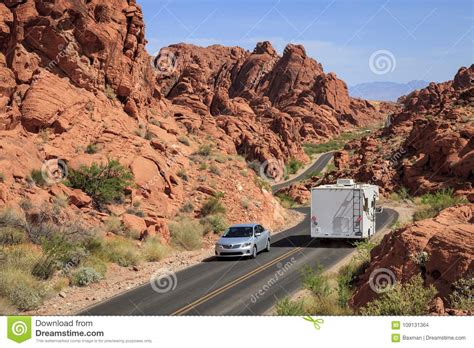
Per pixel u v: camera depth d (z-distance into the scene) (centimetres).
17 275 1480
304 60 17438
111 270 1914
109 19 3525
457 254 1039
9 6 3016
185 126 5047
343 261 2097
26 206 2067
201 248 2619
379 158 6688
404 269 1126
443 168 4994
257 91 17188
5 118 2598
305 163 10594
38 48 3072
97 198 2522
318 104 16325
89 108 3181
